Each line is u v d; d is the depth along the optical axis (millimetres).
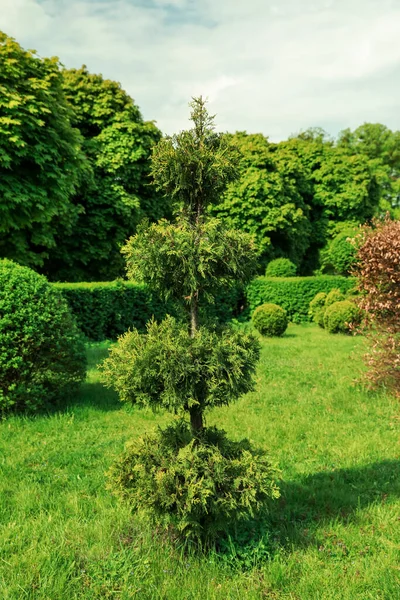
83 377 8164
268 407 7980
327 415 7574
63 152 14680
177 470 3518
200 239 3674
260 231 28547
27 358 7246
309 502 4621
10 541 3848
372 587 3330
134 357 3510
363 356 9203
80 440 6289
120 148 21328
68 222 17141
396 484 4949
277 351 12930
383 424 7121
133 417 7406
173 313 16750
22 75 13859
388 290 8750
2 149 12711
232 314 21422
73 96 21766
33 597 3180
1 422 6965
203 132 3879
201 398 3668
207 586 3311
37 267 20078
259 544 3732
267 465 3740
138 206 21250
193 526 3547
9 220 13609
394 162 45531
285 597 3266
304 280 21438
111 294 14984
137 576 3387
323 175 33375
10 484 4918
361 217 34188
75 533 3961
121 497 3711
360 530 4105
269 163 28766
